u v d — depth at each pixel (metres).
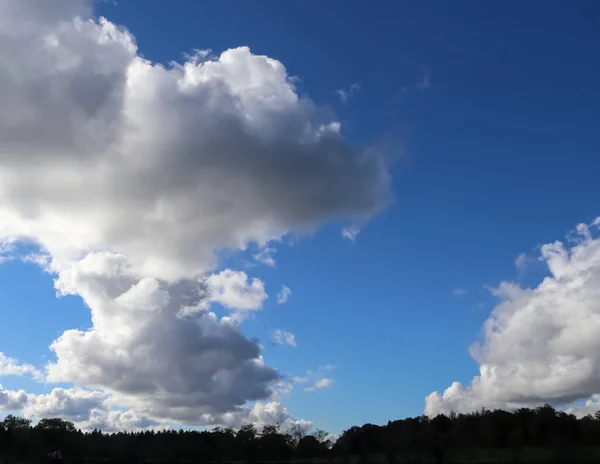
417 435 194.12
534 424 179.75
